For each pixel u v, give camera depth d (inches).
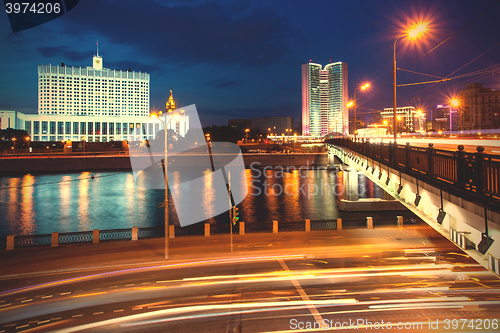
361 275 738.8
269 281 713.6
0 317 565.0
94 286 704.4
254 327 515.2
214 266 826.2
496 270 316.2
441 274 736.3
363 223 1375.5
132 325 529.7
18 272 793.6
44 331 516.1
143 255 921.5
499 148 1162.0
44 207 2223.2
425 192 505.4
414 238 1069.8
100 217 1930.4
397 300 599.5
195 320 542.0
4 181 3545.8
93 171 4606.3
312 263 835.4
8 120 7199.8
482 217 332.8
